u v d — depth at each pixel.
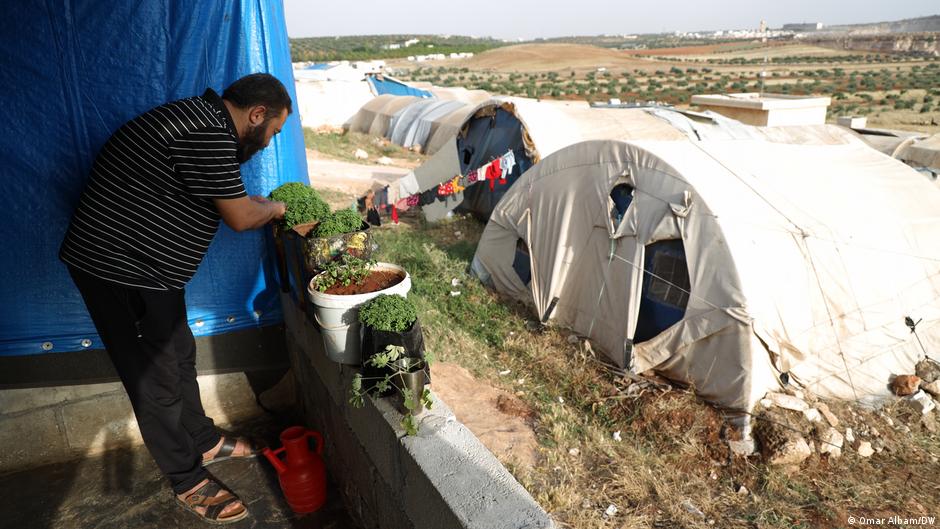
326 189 14.71
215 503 3.47
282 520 3.62
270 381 4.55
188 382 3.62
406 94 32.50
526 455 4.42
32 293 3.73
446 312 7.26
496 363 6.11
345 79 30.53
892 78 67.69
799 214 5.90
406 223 12.13
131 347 3.03
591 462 4.50
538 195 7.50
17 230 3.62
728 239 5.39
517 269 7.87
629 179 6.36
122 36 3.50
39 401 3.98
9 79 3.41
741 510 4.27
